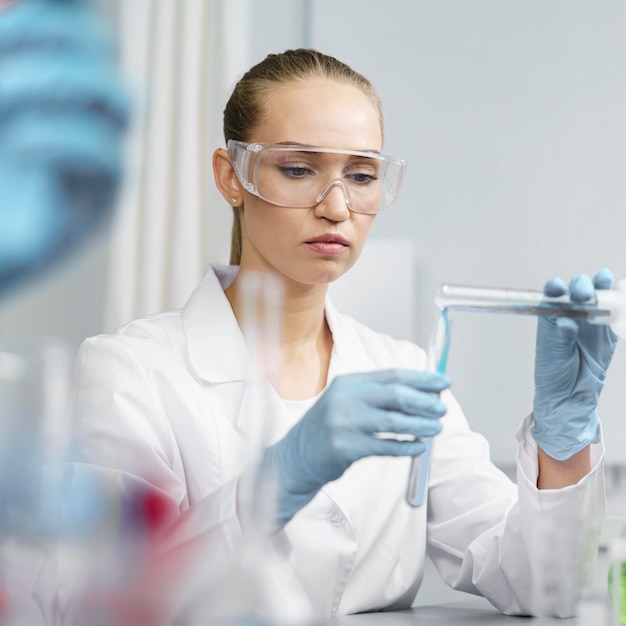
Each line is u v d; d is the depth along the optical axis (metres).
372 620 1.27
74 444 0.49
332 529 1.52
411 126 2.71
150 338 1.61
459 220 2.69
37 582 0.47
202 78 2.58
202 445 1.49
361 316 2.64
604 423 2.58
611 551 1.14
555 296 1.30
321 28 2.74
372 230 2.71
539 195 2.67
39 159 0.32
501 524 1.53
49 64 0.33
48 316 0.44
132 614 0.53
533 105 2.68
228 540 0.63
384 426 1.20
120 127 0.34
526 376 2.66
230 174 1.62
